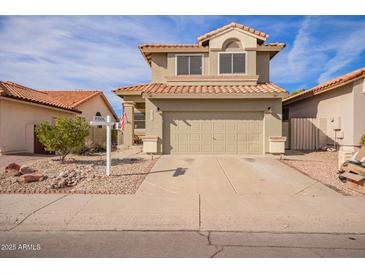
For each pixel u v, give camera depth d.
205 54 15.72
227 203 5.86
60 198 6.19
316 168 9.73
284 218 5.02
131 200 6.07
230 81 14.73
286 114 21.94
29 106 16.14
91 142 16.25
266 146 13.03
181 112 13.41
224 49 15.12
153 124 13.29
